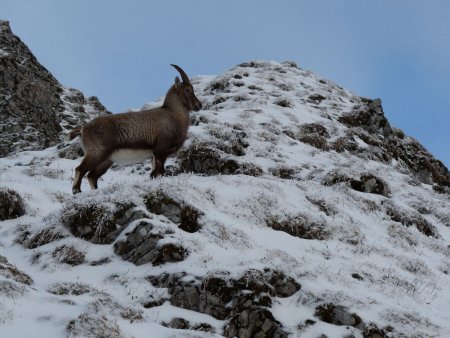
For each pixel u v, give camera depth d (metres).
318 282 18.92
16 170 36.69
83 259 19.72
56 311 12.73
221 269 17.78
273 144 41.81
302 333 16.62
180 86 28.09
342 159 43.31
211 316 16.97
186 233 20.41
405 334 16.77
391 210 31.95
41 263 19.52
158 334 12.99
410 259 24.67
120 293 17.81
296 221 24.77
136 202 21.25
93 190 23.50
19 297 13.21
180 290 17.47
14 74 71.75
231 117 45.94
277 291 18.05
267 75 63.12
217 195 24.64
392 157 52.72
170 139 27.33
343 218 27.28
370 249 24.58
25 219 24.33
